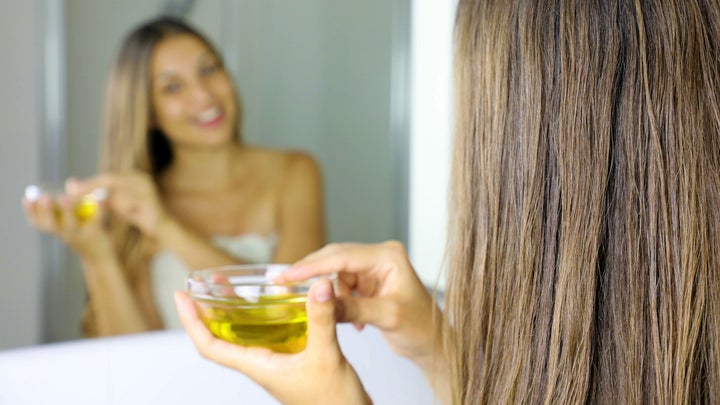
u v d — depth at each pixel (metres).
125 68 1.37
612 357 0.47
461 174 0.53
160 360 0.81
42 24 1.26
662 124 0.45
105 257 1.37
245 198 1.55
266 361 0.50
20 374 0.73
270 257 1.58
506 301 0.49
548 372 0.47
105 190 1.35
